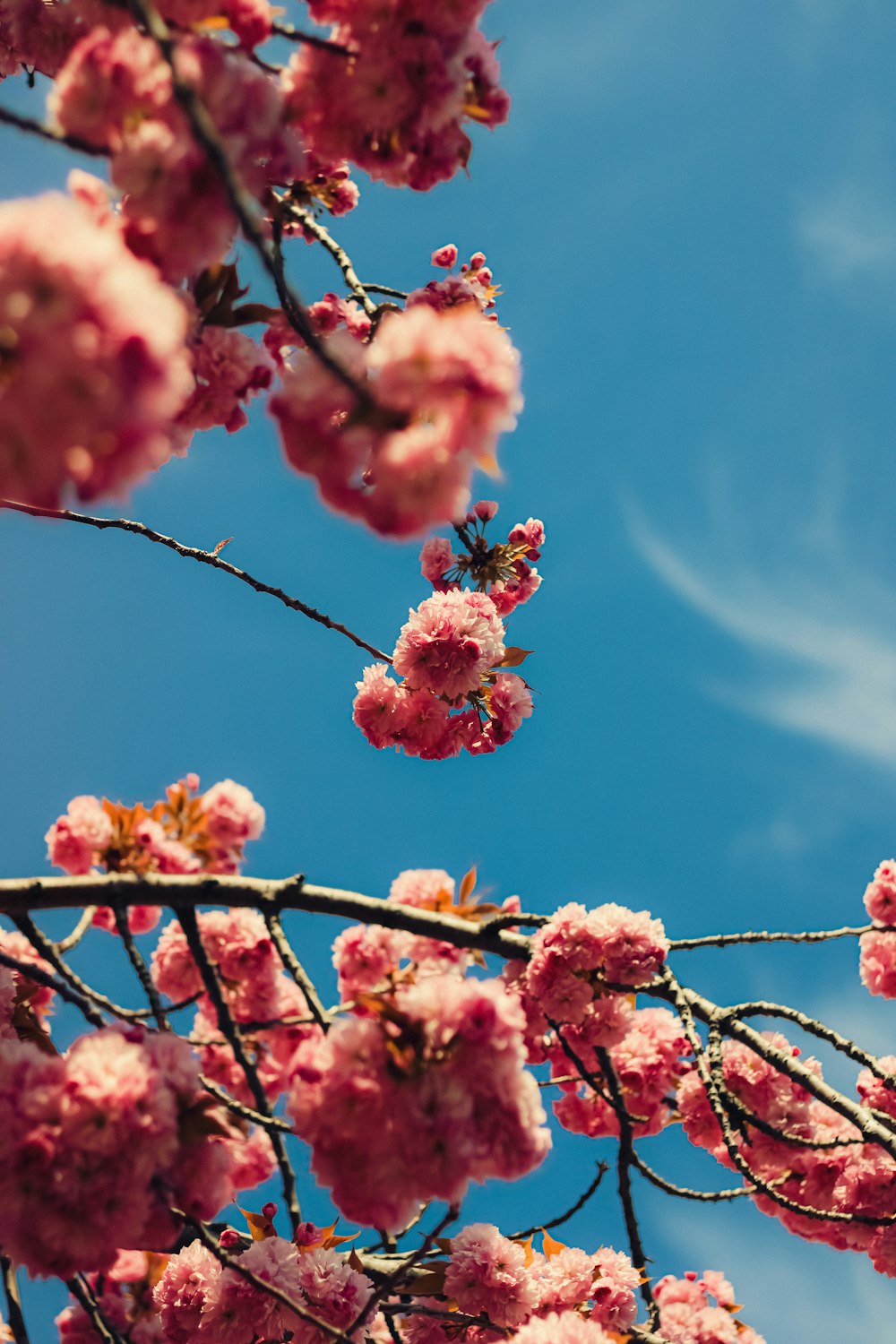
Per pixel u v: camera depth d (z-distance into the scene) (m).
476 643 5.52
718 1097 3.64
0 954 3.30
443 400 1.88
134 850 3.57
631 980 3.75
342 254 4.11
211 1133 2.60
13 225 1.50
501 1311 4.20
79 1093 2.46
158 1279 4.66
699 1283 5.41
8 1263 3.68
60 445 1.58
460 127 2.91
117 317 1.52
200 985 4.19
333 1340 3.76
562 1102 4.95
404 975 2.90
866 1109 3.70
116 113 2.13
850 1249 4.64
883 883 5.20
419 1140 2.44
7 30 3.79
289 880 3.51
